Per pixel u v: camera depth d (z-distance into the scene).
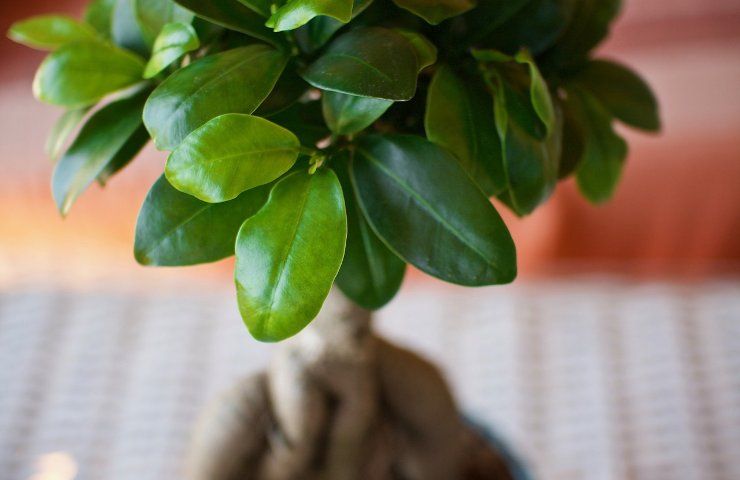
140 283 0.83
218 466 0.50
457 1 0.38
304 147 0.38
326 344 0.47
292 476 0.51
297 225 0.36
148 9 0.40
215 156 0.36
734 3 1.39
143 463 0.64
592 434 0.66
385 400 0.52
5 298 0.77
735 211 1.19
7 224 1.30
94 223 1.27
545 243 1.26
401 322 0.76
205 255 0.39
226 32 0.40
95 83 0.41
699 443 0.65
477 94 0.40
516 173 0.39
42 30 0.44
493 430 0.59
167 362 0.72
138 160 1.22
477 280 0.37
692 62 1.30
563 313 0.75
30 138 1.29
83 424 0.67
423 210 0.38
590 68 0.45
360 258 0.41
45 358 0.72
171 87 0.37
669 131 1.19
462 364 0.72
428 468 0.54
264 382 0.50
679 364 0.70
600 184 0.48
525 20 0.41
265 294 0.36
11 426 0.66
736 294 0.76
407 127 0.42
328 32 0.38
